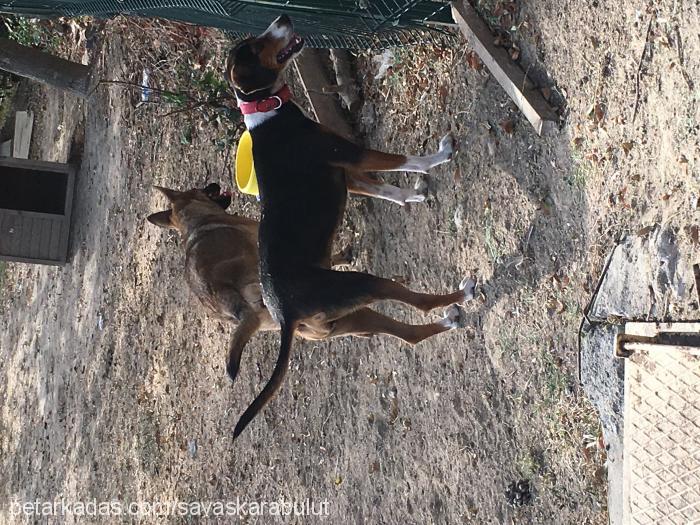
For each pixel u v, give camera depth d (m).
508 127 2.34
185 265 3.10
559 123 2.17
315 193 2.37
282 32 2.38
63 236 5.78
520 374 2.30
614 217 1.99
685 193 1.78
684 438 1.76
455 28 2.54
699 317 1.74
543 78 2.22
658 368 1.82
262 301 2.85
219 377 4.07
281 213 2.36
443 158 2.50
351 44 2.92
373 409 3.01
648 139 1.88
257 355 3.77
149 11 3.04
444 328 2.54
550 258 2.20
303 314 2.32
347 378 3.18
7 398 7.05
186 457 4.33
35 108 6.83
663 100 1.84
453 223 2.59
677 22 1.80
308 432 3.42
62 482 5.71
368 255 3.04
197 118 4.21
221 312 2.94
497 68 2.31
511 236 2.34
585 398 2.07
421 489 2.74
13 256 5.65
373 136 3.04
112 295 5.18
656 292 1.84
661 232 1.83
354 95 3.10
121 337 5.05
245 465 3.85
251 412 2.27
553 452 2.18
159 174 4.61
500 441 2.38
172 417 4.48
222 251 3.02
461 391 2.54
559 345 2.16
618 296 1.96
